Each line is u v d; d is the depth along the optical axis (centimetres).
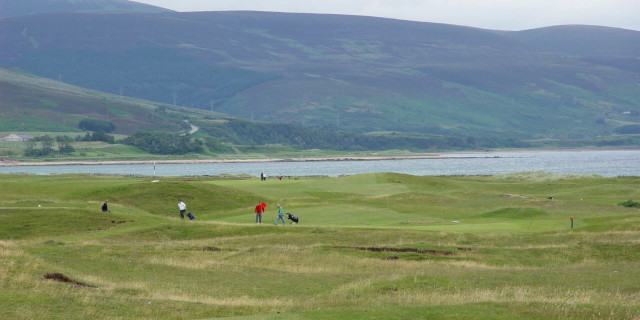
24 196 8031
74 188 8769
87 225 6012
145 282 3869
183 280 4003
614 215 6812
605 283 3706
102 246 5006
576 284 3716
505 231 5809
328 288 3806
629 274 3972
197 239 5656
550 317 2739
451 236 5453
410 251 4975
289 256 4797
